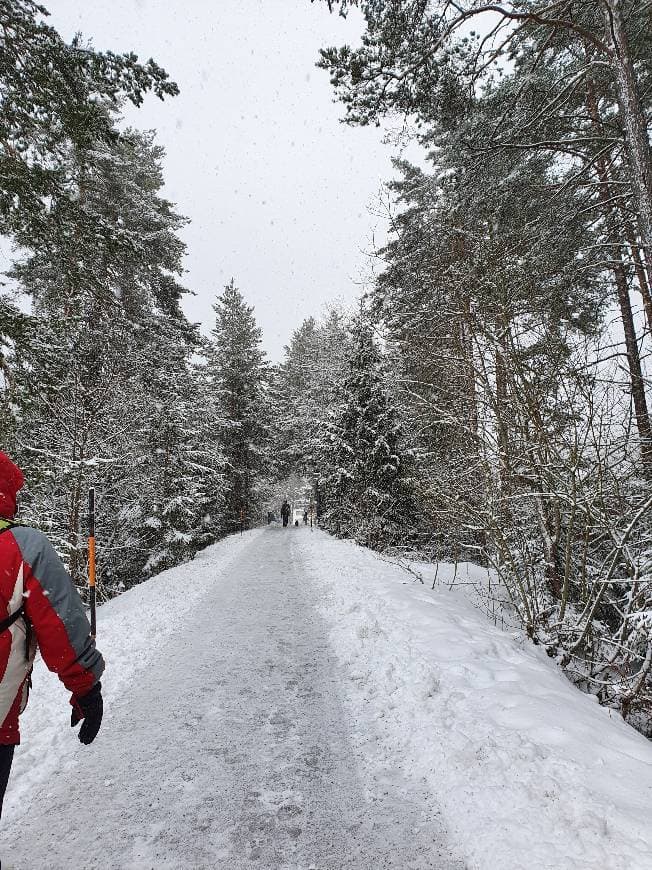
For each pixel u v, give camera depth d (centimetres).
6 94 668
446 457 826
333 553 1368
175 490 1730
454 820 262
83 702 191
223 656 546
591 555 639
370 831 260
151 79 713
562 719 350
